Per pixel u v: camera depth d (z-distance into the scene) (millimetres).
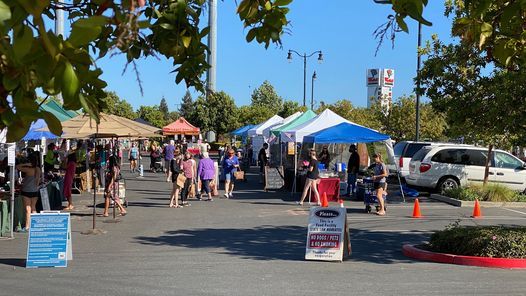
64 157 21156
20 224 12531
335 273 8516
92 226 13375
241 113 68125
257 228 13320
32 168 12586
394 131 40031
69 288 7453
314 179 18266
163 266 8945
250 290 7387
